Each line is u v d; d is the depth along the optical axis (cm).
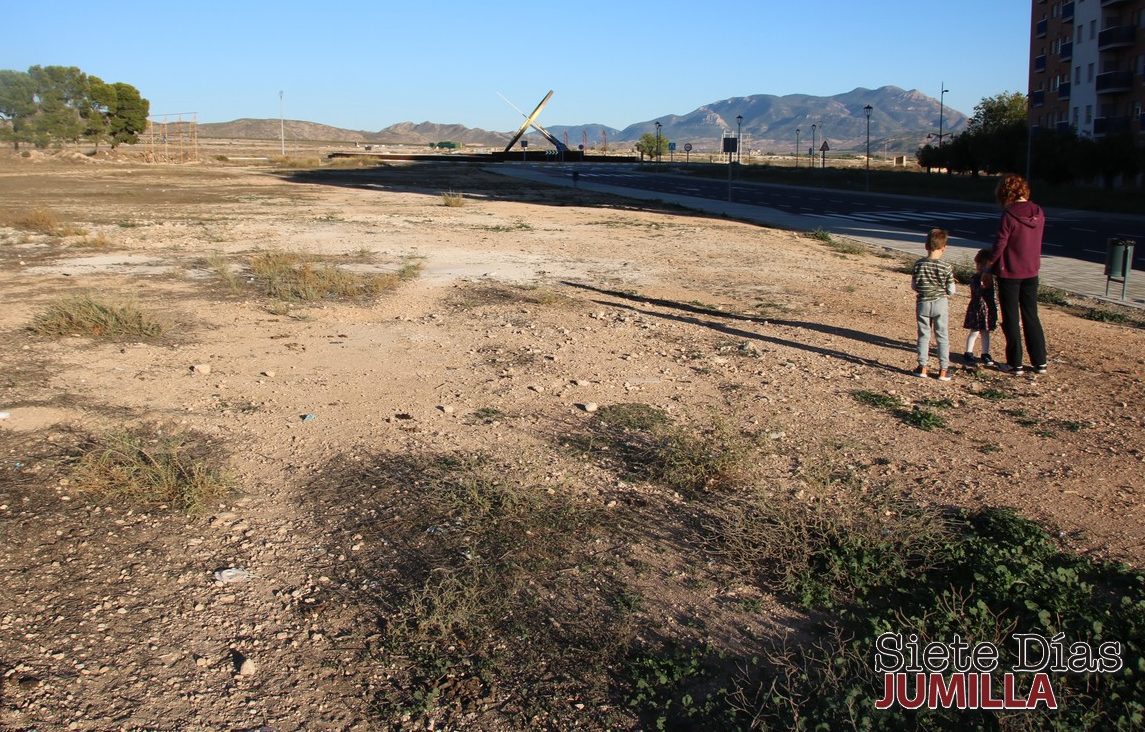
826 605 425
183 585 452
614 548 487
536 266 1659
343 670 383
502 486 561
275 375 848
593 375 851
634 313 1180
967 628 386
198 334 1024
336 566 472
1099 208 3712
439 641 402
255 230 2286
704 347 974
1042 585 415
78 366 873
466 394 784
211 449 644
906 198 4453
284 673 381
